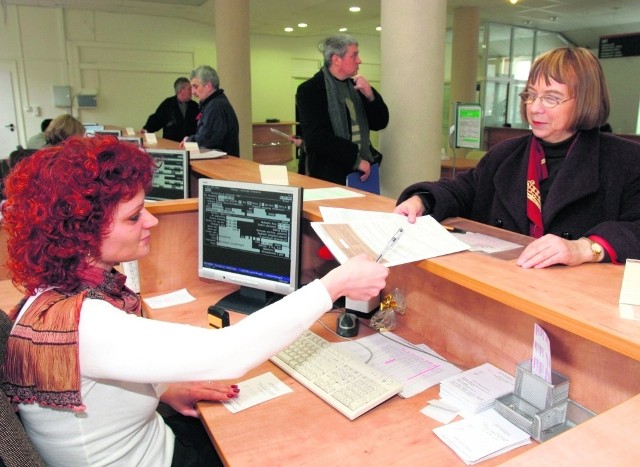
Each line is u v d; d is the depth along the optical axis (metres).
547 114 1.27
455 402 1.10
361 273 0.97
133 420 0.93
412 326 1.47
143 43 8.30
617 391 0.93
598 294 0.84
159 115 5.91
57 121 3.58
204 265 1.70
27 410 0.86
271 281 1.58
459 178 1.53
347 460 0.94
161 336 0.82
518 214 1.40
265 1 6.62
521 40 9.77
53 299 0.84
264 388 1.19
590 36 9.97
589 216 1.28
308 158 3.00
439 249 1.08
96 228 0.85
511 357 1.17
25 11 7.40
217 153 3.11
